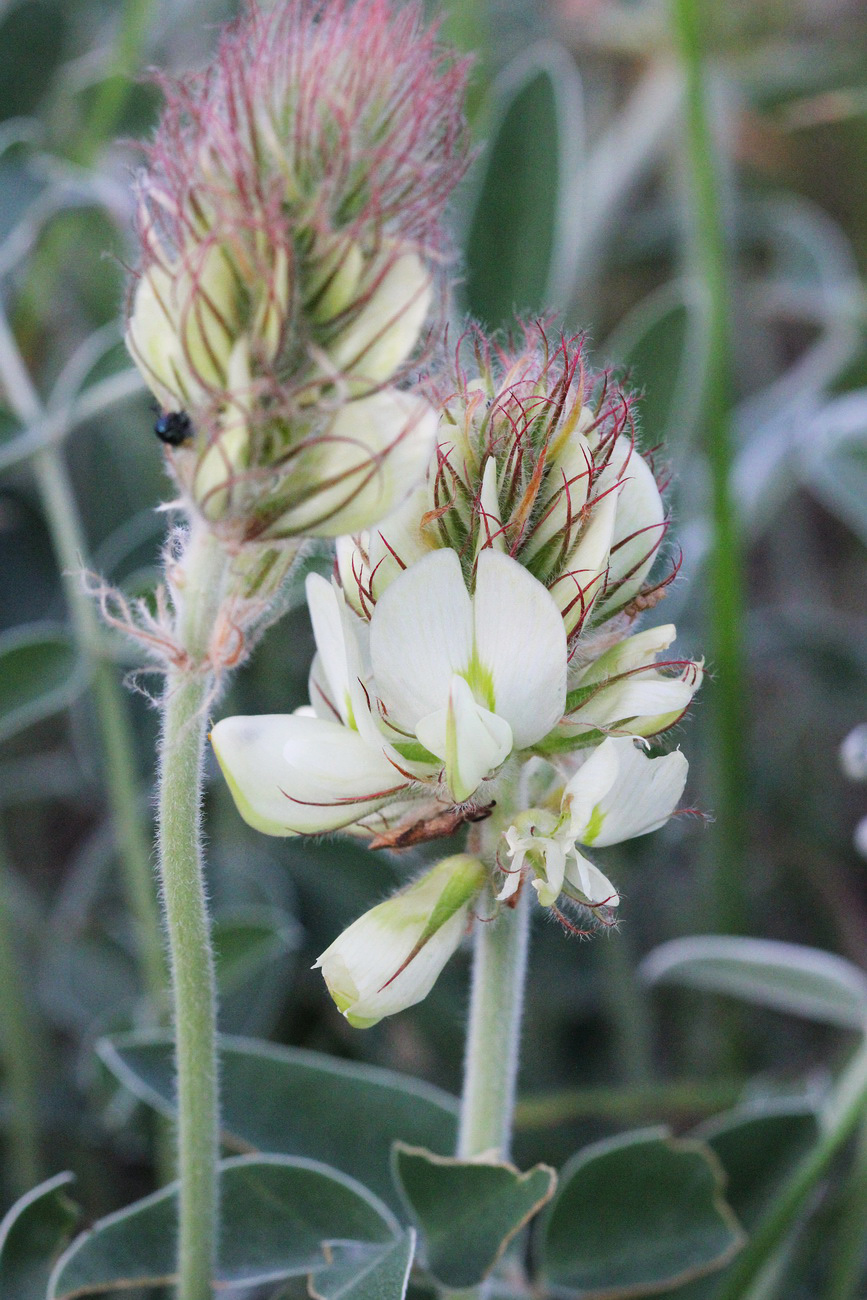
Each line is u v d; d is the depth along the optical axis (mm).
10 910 648
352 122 377
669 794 399
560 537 399
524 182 560
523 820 401
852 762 487
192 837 402
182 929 406
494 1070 423
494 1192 420
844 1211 508
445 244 393
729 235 814
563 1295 455
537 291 561
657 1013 730
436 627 395
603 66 936
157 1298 495
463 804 404
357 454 377
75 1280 435
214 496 378
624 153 836
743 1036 666
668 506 424
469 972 620
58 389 525
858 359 740
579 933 407
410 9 384
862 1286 553
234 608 389
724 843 638
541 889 397
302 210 378
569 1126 604
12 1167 570
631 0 837
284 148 377
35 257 665
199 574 389
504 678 396
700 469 704
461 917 406
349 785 401
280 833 404
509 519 399
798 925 771
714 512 598
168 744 398
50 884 789
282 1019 639
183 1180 419
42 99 674
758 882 764
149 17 648
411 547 401
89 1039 549
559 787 408
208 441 377
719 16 849
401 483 379
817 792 801
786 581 895
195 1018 411
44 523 667
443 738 396
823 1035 713
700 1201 455
